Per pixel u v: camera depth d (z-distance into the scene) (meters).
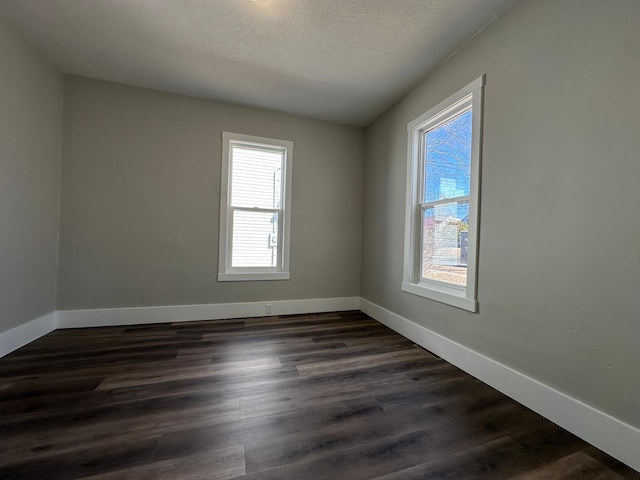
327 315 3.59
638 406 1.22
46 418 1.45
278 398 1.70
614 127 1.31
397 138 3.12
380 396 1.75
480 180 2.03
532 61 1.68
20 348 2.31
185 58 2.47
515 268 1.77
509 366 1.79
